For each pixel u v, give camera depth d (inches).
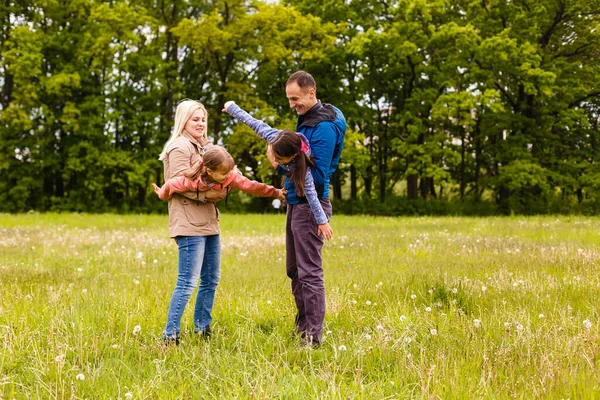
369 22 1270.9
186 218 161.0
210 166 154.0
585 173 1141.7
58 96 1154.7
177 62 1280.8
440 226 614.9
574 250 346.0
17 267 308.5
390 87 1298.0
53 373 128.9
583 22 1139.3
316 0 1237.7
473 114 1234.6
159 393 118.1
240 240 455.2
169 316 159.8
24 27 1044.5
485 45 1039.6
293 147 150.2
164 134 1227.2
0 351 143.8
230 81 1274.6
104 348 150.9
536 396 112.8
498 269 281.4
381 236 490.6
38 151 1151.0
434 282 235.1
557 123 1162.6
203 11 1251.8
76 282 260.4
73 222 705.0
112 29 1104.2
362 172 1253.7
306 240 160.2
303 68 1261.1
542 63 1133.7
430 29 1094.4
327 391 112.5
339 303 195.9
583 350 137.5
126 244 438.0
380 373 131.0
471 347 145.5
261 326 180.4
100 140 1165.7
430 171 1096.2
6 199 1145.4
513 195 1182.3
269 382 121.1
